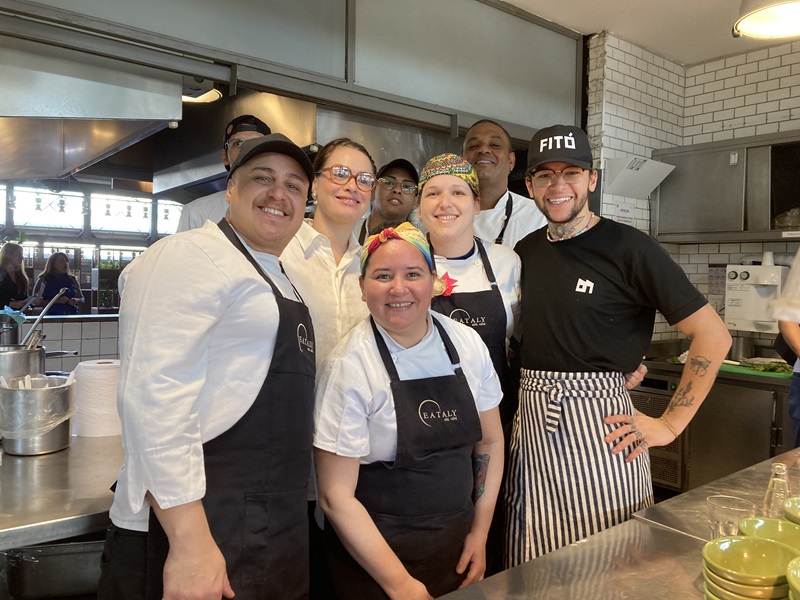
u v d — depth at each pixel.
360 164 1.77
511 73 3.62
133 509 1.08
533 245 2.00
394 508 1.46
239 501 1.20
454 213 1.88
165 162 4.18
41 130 3.32
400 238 1.45
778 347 3.19
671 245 4.67
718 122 4.46
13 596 1.55
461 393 1.53
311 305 1.69
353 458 1.42
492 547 2.05
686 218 4.30
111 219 6.23
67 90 2.16
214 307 1.14
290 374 1.28
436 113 3.22
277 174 1.29
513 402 2.10
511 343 2.09
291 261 1.69
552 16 3.74
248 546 1.21
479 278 1.95
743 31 1.95
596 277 1.79
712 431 3.70
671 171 4.36
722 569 0.94
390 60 3.03
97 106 2.23
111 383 1.91
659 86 4.41
